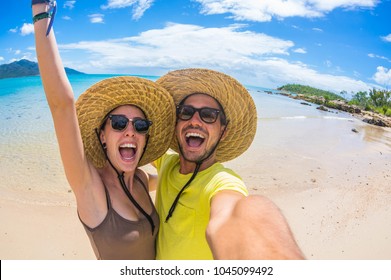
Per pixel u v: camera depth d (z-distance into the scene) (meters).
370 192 2.71
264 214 0.50
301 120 7.90
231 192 0.66
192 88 0.91
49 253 1.70
